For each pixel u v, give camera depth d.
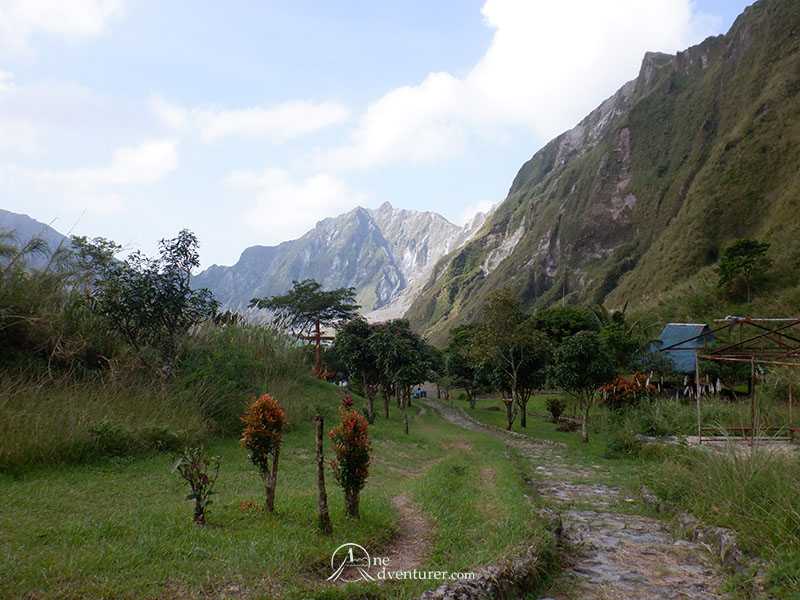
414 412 34.00
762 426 14.99
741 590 4.88
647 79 169.25
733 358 15.16
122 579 4.05
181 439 10.46
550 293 129.00
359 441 6.77
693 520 7.07
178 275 13.65
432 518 7.29
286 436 14.18
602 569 5.75
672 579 5.41
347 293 51.97
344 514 6.88
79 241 14.55
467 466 12.16
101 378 12.12
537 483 11.41
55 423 8.88
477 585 4.57
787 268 52.97
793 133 79.19
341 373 34.59
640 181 125.81
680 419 18.05
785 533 5.39
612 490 10.75
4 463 7.55
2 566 4.00
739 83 111.50
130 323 13.65
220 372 14.66
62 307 13.27
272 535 5.52
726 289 54.00
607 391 23.11
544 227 155.38
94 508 6.18
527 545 5.72
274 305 49.69
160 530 5.32
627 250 115.12
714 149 96.12
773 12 108.25
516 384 26.62
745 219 77.31
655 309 59.09
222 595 4.01
